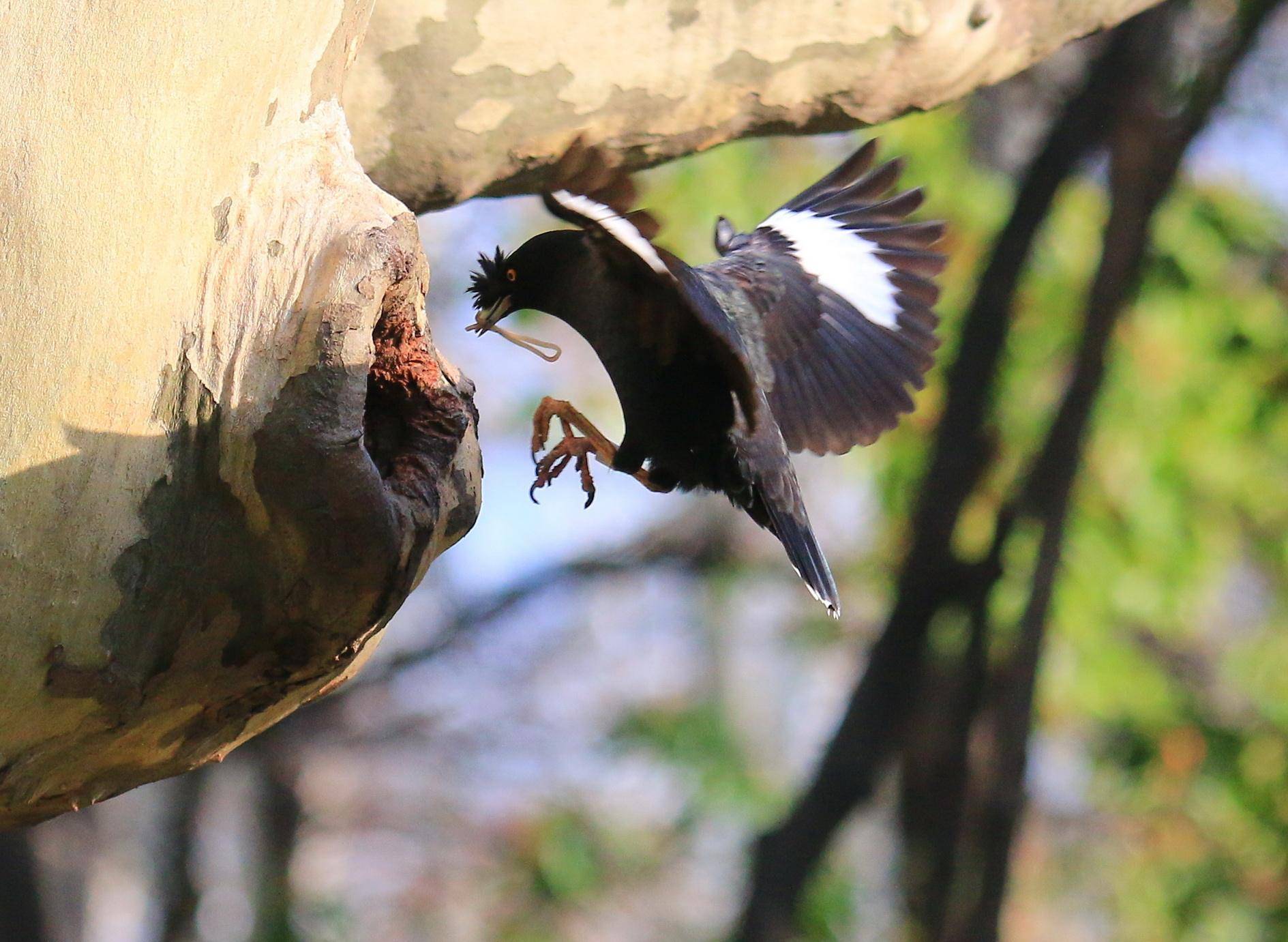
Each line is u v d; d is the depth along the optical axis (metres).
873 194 7.96
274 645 5.26
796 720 28.91
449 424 5.35
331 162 5.34
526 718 22.09
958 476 11.45
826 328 7.50
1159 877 16.70
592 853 17.45
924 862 11.70
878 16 7.42
